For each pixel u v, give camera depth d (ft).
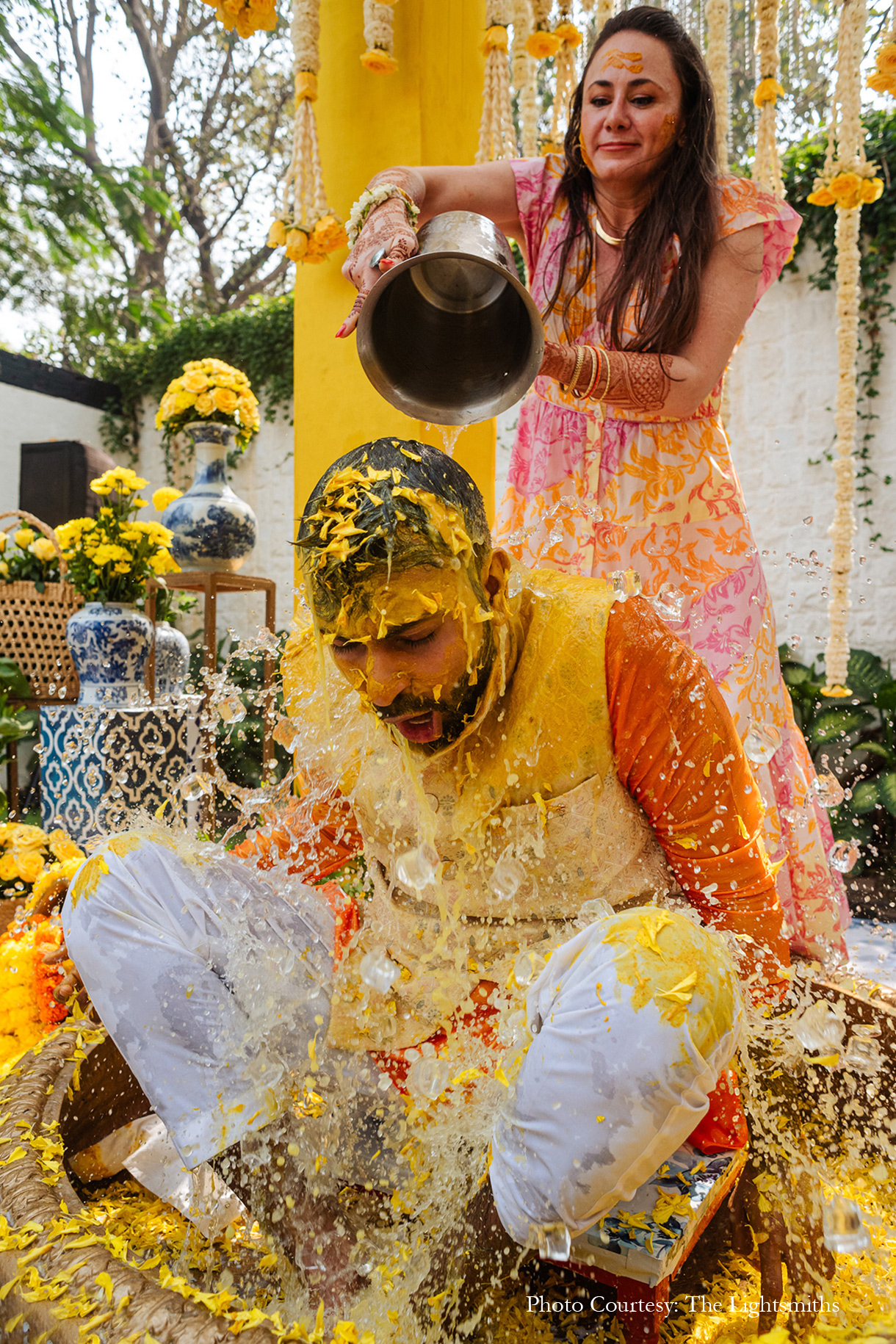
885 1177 3.56
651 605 3.16
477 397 4.03
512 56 7.54
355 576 2.60
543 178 5.57
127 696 9.59
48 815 9.08
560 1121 2.46
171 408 11.28
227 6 6.27
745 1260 3.43
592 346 4.73
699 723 3.03
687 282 4.91
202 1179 3.61
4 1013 5.11
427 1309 2.77
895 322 15.37
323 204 6.73
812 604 15.47
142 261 30.19
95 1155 4.03
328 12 7.36
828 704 14.20
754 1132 3.28
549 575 3.36
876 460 15.46
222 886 3.41
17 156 21.85
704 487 5.24
